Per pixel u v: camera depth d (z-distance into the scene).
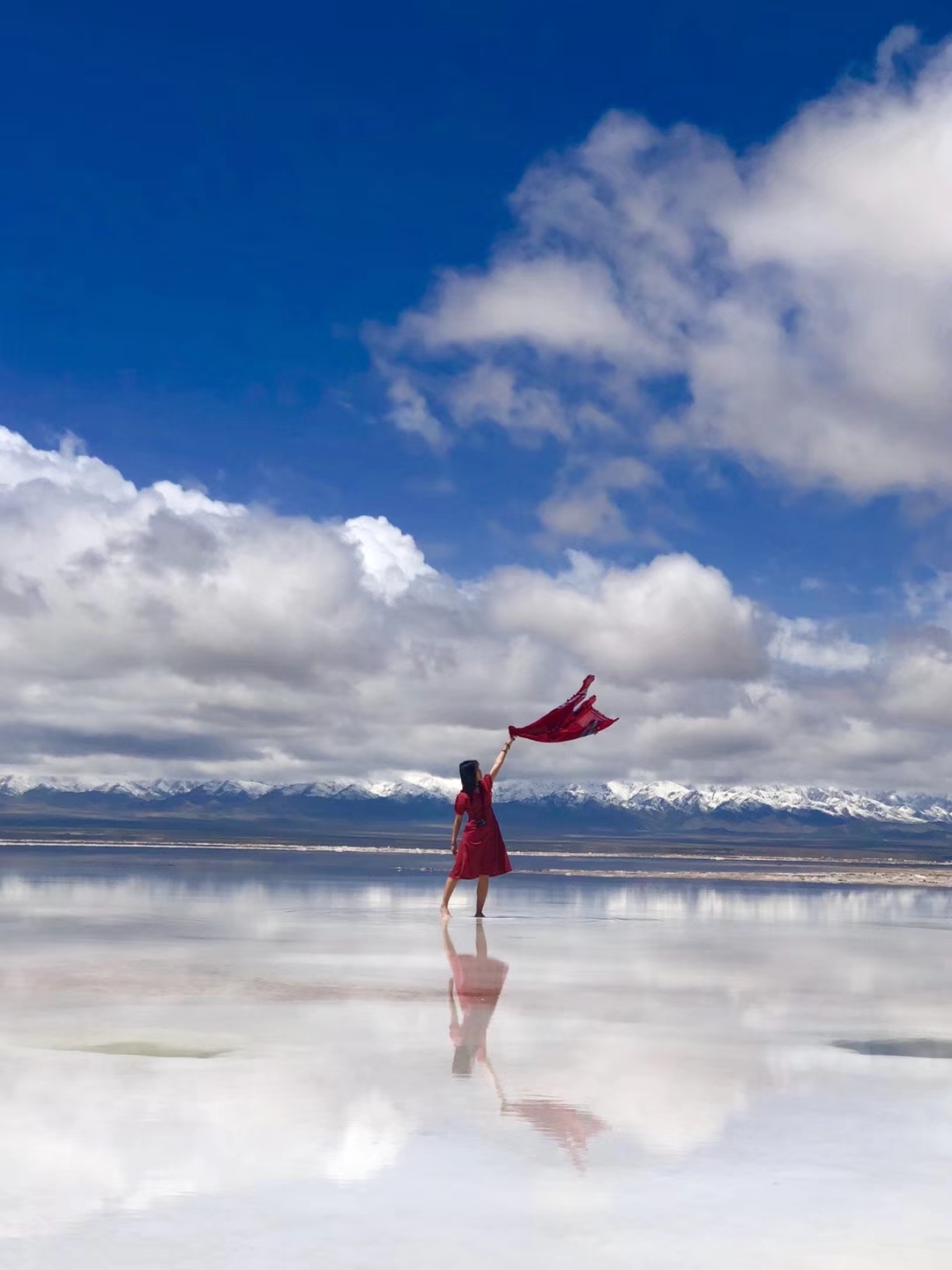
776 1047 6.88
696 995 9.06
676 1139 4.77
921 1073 6.13
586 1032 7.30
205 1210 3.88
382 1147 4.61
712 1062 6.39
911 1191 4.13
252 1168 4.33
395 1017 7.78
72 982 9.28
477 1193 4.07
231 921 15.20
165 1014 7.77
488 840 16.52
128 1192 4.07
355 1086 5.69
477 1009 8.19
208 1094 5.49
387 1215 3.84
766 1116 5.18
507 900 20.88
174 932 13.52
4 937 12.80
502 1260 3.47
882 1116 5.19
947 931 15.71
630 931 14.74
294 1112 5.15
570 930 14.80
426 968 10.48
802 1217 3.85
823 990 9.48
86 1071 5.99
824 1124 5.04
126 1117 5.05
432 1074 5.97
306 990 8.96
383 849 70.25
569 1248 3.57
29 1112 5.13
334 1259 3.46
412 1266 3.42
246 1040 6.88
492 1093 5.57
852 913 19.45
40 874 26.72
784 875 37.53
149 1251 3.51
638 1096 5.52
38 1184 4.13
